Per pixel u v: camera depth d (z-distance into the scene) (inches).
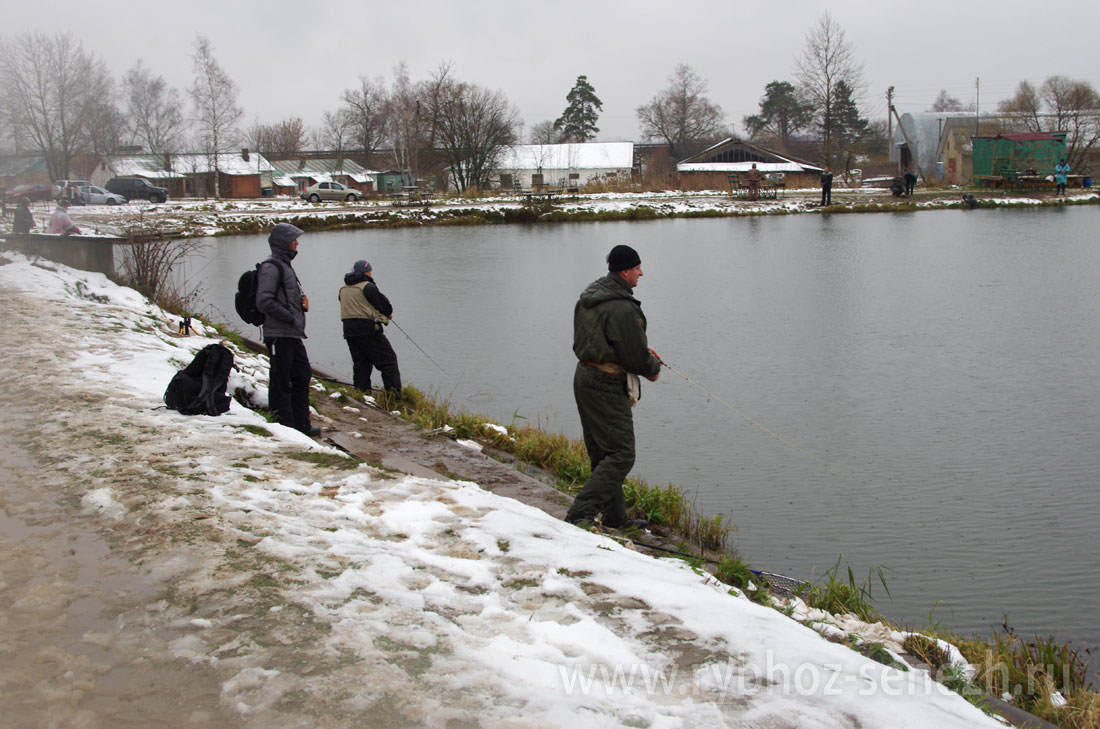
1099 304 852.6
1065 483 393.4
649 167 3405.5
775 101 5177.2
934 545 329.1
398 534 195.9
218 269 1169.4
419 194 2541.8
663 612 160.9
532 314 865.5
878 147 4835.1
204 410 295.7
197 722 121.7
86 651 140.3
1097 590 288.4
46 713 123.5
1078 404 524.4
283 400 336.5
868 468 418.9
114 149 3189.0
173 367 381.1
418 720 121.9
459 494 226.8
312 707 124.8
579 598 165.0
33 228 906.1
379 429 396.5
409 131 2906.0
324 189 2498.8
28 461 237.3
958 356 655.8
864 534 338.6
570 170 3260.3
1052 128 2869.1
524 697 128.2
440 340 745.0
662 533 314.5
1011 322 778.8
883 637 208.1
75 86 2524.6
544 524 210.7
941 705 139.9
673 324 803.4
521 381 604.7
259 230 1791.3
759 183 2464.3
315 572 169.2
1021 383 574.6
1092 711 184.4
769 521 353.1
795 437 470.3
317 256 1375.5
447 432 399.9
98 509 201.0
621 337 260.2
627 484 345.1
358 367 486.9
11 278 622.8
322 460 250.7
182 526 190.2
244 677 132.2
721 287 1009.5
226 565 171.2
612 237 1625.2
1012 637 250.4
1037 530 342.6
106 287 638.5
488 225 1956.2
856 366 631.2
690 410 527.2
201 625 147.9
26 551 178.1
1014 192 2295.8
